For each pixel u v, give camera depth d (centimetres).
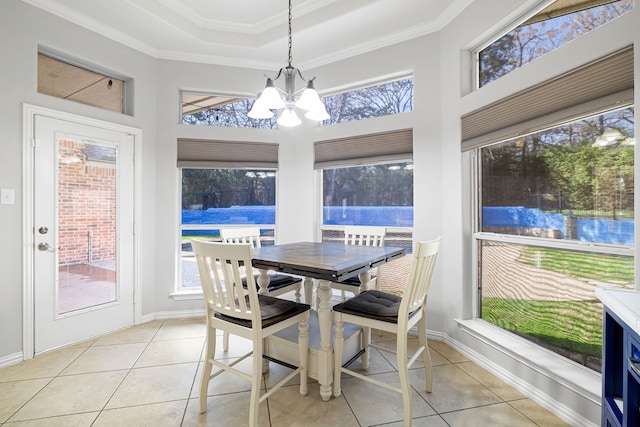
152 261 307
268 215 345
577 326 172
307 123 333
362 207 313
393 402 179
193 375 207
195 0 257
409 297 158
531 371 181
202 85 317
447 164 251
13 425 157
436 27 257
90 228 263
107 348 246
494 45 222
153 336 269
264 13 274
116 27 267
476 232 240
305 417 166
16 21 220
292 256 197
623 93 139
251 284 154
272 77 337
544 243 188
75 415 165
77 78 262
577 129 171
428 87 263
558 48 167
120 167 281
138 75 293
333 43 292
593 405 149
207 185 332
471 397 183
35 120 230
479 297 241
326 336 180
